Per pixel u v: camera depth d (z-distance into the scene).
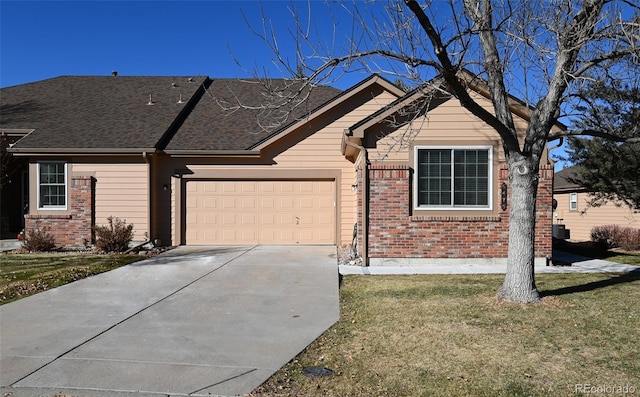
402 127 11.09
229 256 12.60
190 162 15.02
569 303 6.91
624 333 5.54
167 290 8.52
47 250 14.16
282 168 15.02
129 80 19.81
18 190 16.92
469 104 6.40
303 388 4.31
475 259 11.05
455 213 11.09
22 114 16.58
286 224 15.12
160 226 14.97
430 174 11.14
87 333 5.98
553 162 11.19
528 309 6.59
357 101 15.04
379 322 6.27
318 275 9.89
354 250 12.82
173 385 4.39
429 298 7.48
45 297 8.00
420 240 11.06
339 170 15.00
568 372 4.48
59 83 19.48
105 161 14.62
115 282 9.24
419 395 4.10
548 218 11.07
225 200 15.08
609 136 6.89
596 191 14.88
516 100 10.41
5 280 9.33
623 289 7.97
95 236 14.43
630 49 6.11
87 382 4.45
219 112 17.06
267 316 6.79
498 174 11.08
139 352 5.28
